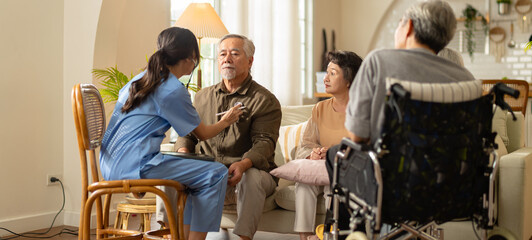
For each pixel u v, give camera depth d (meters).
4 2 3.62
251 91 3.03
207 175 2.43
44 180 3.92
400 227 2.06
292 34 6.55
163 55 2.44
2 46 3.61
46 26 3.92
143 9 4.57
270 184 2.88
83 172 2.36
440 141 1.76
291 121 3.54
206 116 3.07
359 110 1.85
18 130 3.73
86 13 3.96
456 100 1.76
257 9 6.03
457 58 2.75
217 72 5.55
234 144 2.98
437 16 1.89
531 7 7.70
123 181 2.25
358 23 8.37
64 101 4.05
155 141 2.39
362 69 1.88
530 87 7.07
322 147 2.92
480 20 7.93
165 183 2.30
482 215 1.91
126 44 4.38
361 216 1.89
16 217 3.72
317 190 2.78
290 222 2.92
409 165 1.75
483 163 1.89
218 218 2.46
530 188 2.67
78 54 4.00
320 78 6.59
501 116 3.06
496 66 7.91
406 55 1.85
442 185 1.79
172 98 2.38
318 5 7.69
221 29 3.90
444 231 2.66
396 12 8.26
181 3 5.16
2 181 3.63
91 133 2.38
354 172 1.90
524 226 2.53
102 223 2.62
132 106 2.38
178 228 2.50
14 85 3.70
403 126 1.74
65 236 3.66
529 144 6.33
